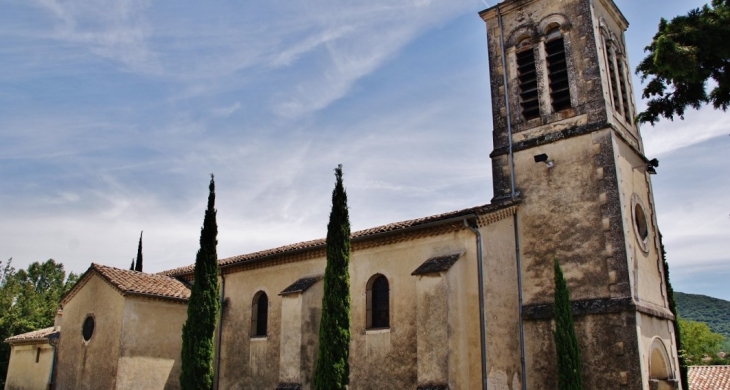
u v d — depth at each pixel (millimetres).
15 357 31156
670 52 14453
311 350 20625
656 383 17328
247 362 23578
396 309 19156
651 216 21344
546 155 20391
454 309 16953
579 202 19328
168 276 28281
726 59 15031
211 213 22219
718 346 73250
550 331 18281
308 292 21094
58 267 81812
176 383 24766
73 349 25734
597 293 18125
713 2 15664
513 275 19375
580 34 21281
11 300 49594
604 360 17250
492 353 17109
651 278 19672
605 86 20484
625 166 20094
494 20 23906
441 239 18734
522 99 22094
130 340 23531
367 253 20641
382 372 18875
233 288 25625
